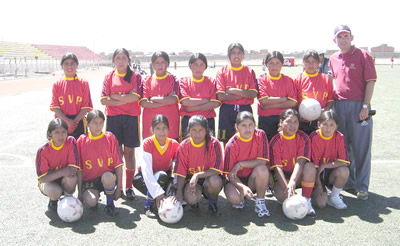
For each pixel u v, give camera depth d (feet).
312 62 15.47
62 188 13.32
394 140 24.27
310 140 13.99
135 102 15.57
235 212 13.42
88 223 12.30
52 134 12.67
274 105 15.47
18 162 19.74
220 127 16.19
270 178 14.44
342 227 11.90
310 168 13.26
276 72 15.53
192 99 15.42
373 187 15.79
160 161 13.67
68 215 12.09
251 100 16.28
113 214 12.96
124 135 15.51
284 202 12.82
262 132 13.70
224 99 15.62
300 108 14.94
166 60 15.26
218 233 11.53
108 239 11.08
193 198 12.99
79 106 15.69
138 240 11.02
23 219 12.52
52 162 13.17
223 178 14.01
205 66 15.64
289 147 13.96
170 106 15.58
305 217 12.84
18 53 193.88
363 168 14.47
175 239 11.10
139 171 13.87
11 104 44.39
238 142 13.42
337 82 15.28
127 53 15.24
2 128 29.35
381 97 50.55
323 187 14.30
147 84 15.65
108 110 15.58
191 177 13.57
